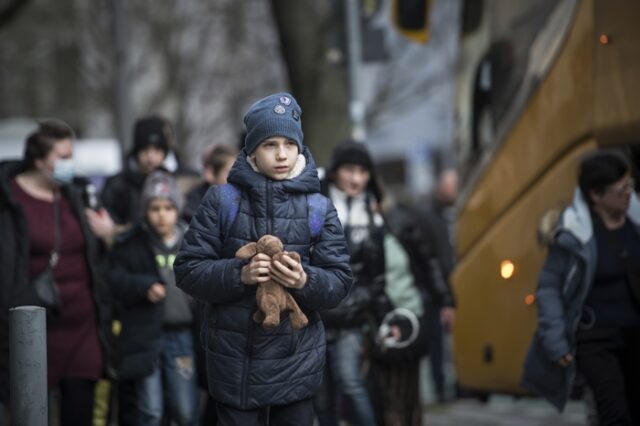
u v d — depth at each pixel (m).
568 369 11.80
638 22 11.66
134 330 12.67
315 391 9.10
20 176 12.59
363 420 12.95
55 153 12.41
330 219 9.05
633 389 12.02
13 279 12.12
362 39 20.73
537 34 14.45
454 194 24.44
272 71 54.56
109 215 14.31
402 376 13.54
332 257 8.98
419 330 13.38
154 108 53.16
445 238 18.75
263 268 8.56
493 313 15.66
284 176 8.89
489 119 16.20
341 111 24.80
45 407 9.00
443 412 20.88
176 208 12.85
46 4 56.72
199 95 55.34
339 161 13.23
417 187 61.59
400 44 46.19
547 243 11.91
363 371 13.52
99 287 12.51
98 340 12.52
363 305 13.05
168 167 16.12
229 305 8.86
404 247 13.46
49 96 66.12
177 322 12.80
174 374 12.80
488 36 16.30
